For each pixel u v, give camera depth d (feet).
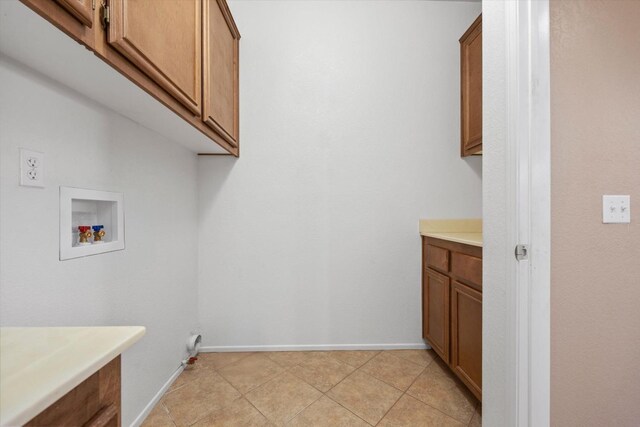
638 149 3.02
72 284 3.05
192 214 6.01
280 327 6.40
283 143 6.37
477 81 5.89
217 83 4.83
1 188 2.38
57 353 1.48
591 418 2.99
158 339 4.72
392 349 6.46
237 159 6.33
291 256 6.40
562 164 2.96
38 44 2.21
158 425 4.14
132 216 4.07
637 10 3.02
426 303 6.29
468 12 6.47
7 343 1.58
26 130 2.57
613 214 2.98
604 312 3.00
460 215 6.53
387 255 6.48
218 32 4.86
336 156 6.42
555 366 2.97
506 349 2.94
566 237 2.97
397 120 6.45
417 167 6.48
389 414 4.34
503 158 3.01
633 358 3.02
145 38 2.81
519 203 2.82
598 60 2.98
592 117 2.98
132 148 4.05
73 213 3.30
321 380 5.22
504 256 2.98
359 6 6.38
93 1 2.23
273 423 4.17
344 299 6.45
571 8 2.96
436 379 5.25
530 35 2.80
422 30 6.44
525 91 2.81
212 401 4.65
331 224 6.43
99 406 1.60
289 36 6.31
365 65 6.41
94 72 2.68
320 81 6.37
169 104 3.45
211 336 6.33
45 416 1.29
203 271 6.31
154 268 4.62
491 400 3.23
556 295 2.97
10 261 2.45
